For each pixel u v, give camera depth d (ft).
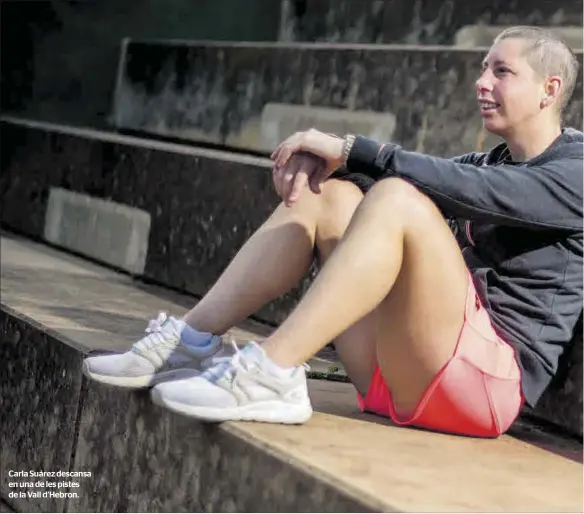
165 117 22.31
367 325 11.32
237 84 20.51
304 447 9.77
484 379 10.57
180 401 10.23
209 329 11.45
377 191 10.21
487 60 11.47
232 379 10.27
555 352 11.12
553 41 11.23
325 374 13.25
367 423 11.00
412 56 17.15
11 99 26.76
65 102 25.64
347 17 21.43
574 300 11.10
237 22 24.34
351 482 8.89
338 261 10.06
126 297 17.88
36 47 26.37
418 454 10.06
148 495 11.27
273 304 16.40
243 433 10.03
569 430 11.72
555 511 8.86
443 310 10.32
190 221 18.66
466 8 19.08
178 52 22.09
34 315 15.11
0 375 15.12
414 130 17.03
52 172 23.18
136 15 25.14
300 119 19.10
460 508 8.61
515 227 11.01
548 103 11.21
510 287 11.05
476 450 10.53
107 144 21.25
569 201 10.59
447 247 10.23
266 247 11.23
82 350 13.04
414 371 10.61
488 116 11.34
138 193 20.16
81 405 12.76
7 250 21.91
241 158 18.15
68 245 22.50
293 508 9.27
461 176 10.37
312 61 18.95
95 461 12.33
